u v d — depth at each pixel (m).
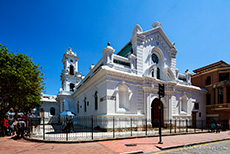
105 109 14.59
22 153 7.23
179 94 21.61
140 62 17.59
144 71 17.84
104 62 15.77
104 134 12.38
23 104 19.58
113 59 16.16
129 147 8.44
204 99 26.02
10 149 8.04
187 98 22.38
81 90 24.19
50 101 35.00
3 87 14.68
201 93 25.44
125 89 16.03
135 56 17.30
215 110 24.53
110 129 13.90
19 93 15.94
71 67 33.59
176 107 20.77
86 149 7.95
